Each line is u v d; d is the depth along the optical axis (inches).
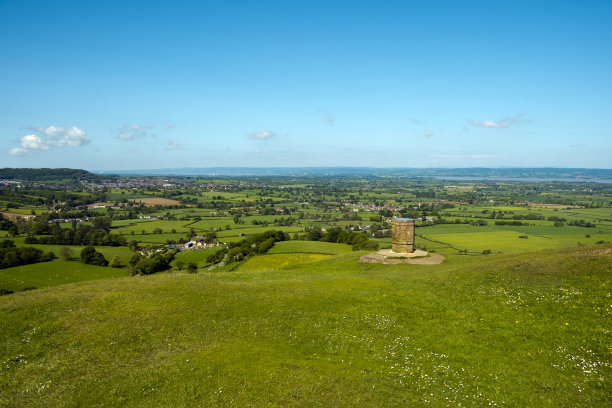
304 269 2028.8
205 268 3740.2
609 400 629.3
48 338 899.4
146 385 706.2
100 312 1028.5
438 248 4315.9
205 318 1031.6
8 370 770.2
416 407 638.5
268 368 761.6
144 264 3671.3
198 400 655.8
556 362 753.0
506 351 810.2
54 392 691.4
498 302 1055.6
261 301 1172.5
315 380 717.9
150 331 948.6
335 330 962.1
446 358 800.3
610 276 1067.3
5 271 3198.8
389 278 1475.1
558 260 1277.1
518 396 658.8
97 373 760.3
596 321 871.1
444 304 1089.4
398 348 858.8
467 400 656.4
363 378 730.8
